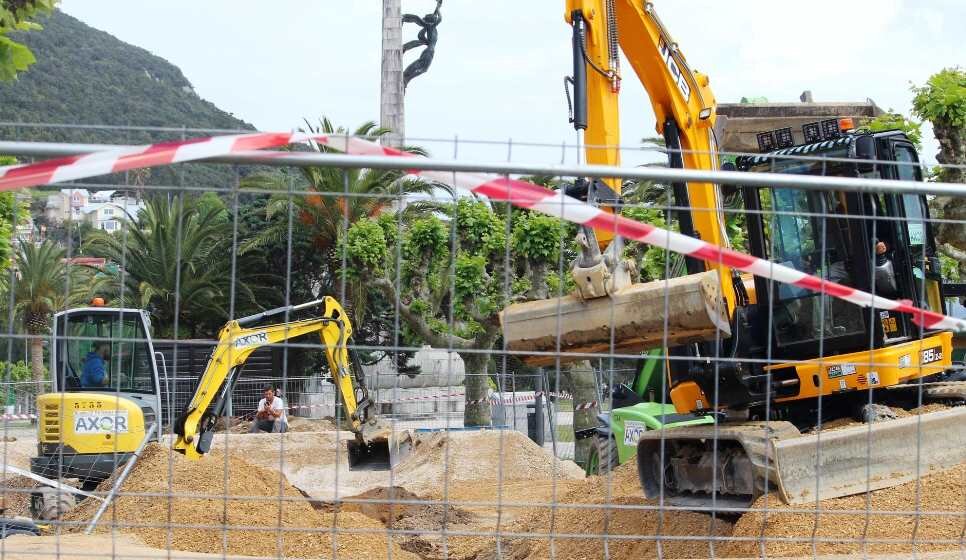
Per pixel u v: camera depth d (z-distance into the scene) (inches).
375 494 571.8
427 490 637.9
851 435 256.2
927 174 617.6
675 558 281.0
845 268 354.0
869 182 189.8
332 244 1116.5
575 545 322.0
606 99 363.3
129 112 5452.8
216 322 1341.0
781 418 373.7
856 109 810.8
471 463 713.0
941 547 214.5
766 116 805.9
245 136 174.4
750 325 372.5
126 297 1229.1
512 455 719.1
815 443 253.6
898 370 337.7
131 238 1193.4
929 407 334.6
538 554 327.9
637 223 186.1
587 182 342.0
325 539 298.7
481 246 855.1
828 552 224.7
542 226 788.6
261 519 307.4
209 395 542.0
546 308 296.5
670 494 322.3
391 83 1520.7
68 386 573.3
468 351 188.9
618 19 383.2
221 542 291.0
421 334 901.8
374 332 1219.2
